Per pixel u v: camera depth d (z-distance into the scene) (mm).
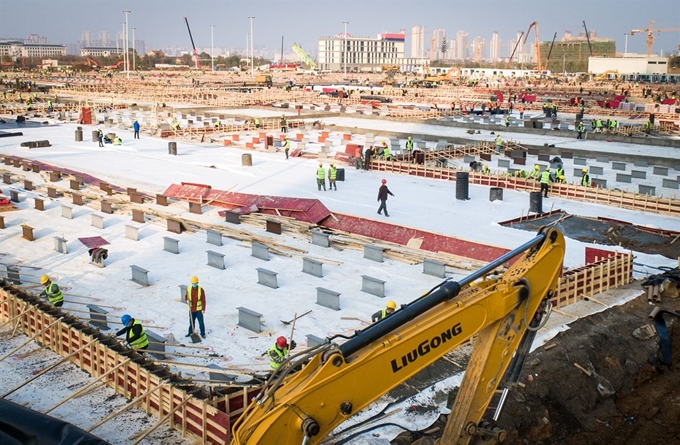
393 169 44906
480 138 61500
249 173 43719
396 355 9930
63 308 20750
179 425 14594
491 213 33719
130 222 31656
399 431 14320
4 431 12477
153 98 102562
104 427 14570
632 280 24016
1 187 38906
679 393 17359
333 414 9531
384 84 158000
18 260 26094
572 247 28188
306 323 20188
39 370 17234
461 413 11188
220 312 21000
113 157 49781
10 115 77312
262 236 29172
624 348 18828
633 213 34469
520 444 14555
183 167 45812
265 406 9445
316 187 39625
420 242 27312
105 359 16359
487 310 10766
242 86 144875
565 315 20469
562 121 76625
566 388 16422
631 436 15469
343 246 27859
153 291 22859
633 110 89438
